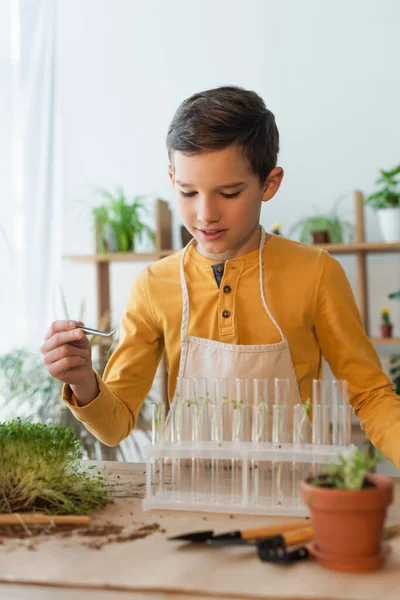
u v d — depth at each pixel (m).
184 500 1.06
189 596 0.77
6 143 3.56
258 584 0.78
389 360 3.16
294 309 1.39
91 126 3.55
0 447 1.04
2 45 3.57
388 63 3.20
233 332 1.39
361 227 2.98
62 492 1.06
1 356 3.33
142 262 3.48
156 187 3.50
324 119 3.26
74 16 3.57
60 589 0.79
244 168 1.21
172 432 1.12
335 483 0.85
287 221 3.29
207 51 3.42
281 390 1.11
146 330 1.48
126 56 3.52
